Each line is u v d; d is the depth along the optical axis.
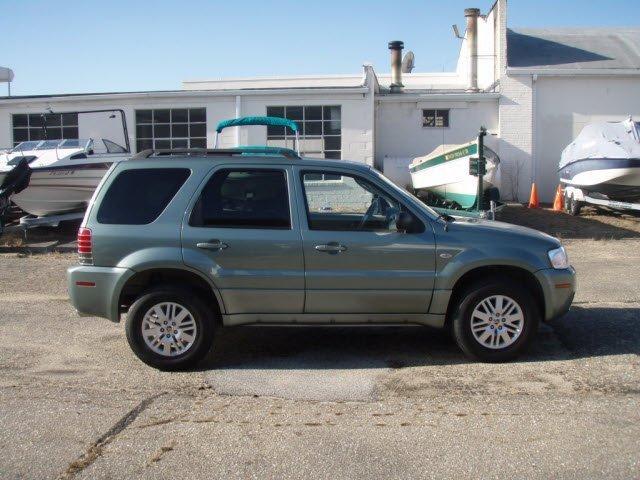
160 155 6.74
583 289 9.99
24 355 6.96
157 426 5.09
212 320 6.40
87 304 6.43
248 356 6.88
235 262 6.36
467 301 6.43
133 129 20.41
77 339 7.55
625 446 4.65
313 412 5.36
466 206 17.38
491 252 6.41
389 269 6.40
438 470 4.34
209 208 6.46
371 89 20.12
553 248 6.60
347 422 5.14
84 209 16.09
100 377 6.26
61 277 11.28
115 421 5.18
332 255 6.37
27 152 15.84
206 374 6.34
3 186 13.67
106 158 15.84
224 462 4.48
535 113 22.17
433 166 18.05
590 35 25.52
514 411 5.31
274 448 4.69
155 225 6.41
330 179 6.68
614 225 17.11
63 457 4.57
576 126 22.28
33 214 15.92
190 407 5.48
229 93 20.06
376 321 6.52
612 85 22.12
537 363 6.50
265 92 20.08
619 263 12.14
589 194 18.45
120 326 8.11
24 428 5.05
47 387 5.97
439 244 6.42
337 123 20.39
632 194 17.84
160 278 6.55
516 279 6.69
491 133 22.30
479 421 5.12
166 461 4.50
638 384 5.88
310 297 6.41
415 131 22.38
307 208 6.49
